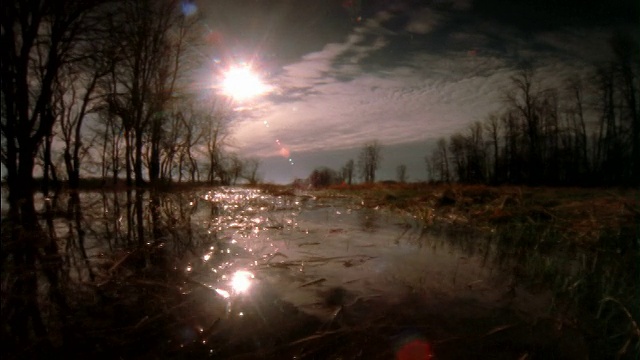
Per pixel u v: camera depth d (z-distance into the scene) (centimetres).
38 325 291
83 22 1204
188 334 282
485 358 260
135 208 1088
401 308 336
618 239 573
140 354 256
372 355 259
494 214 807
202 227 749
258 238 642
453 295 370
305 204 1245
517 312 333
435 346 272
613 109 2219
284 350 262
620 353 266
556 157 2961
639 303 348
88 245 560
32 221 767
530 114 2706
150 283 375
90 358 250
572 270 458
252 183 2752
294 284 395
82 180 2348
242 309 328
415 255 527
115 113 2014
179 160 2809
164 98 2109
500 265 477
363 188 2097
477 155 3503
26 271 408
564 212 796
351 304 343
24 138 1139
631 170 2170
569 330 301
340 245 590
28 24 1119
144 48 1870
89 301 337
